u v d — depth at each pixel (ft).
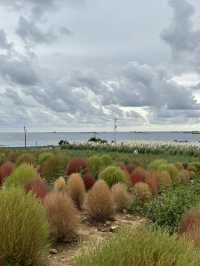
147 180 34.78
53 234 19.45
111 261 9.90
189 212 20.01
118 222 24.58
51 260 17.20
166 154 86.07
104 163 48.70
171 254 10.09
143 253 9.98
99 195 25.00
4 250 14.24
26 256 14.67
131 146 93.50
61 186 30.22
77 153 80.02
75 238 20.48
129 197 28.35
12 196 15.35
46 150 82.17
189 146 88.79
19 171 29.45
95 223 24.40
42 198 21.68
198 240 14.14
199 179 44.11
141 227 11.80
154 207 25.48
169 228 19.93
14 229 14.44
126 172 38.14
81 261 10.34
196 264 10.18
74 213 20.72
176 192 27.40
